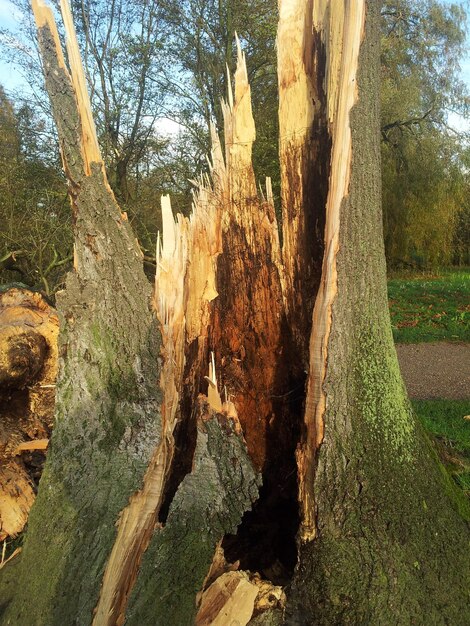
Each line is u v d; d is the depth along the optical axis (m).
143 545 2.51
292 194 3.16
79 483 2.61
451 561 2.49
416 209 20.75
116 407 2.66
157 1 12.01
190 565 2.45
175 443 2.96
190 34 12.26
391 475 2.59
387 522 2.49
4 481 3.96
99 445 2.64
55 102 2.63
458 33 19.64
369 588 2.33
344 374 2.56
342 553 2.40
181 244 2.91
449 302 12.18
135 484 2.53
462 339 9.32
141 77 12.23
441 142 20.70
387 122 20.14
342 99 2.54
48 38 2.59
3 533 3.77
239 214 3.31
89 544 2.44
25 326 4.48
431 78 20.33
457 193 21.11
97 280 2.71
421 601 2.34
